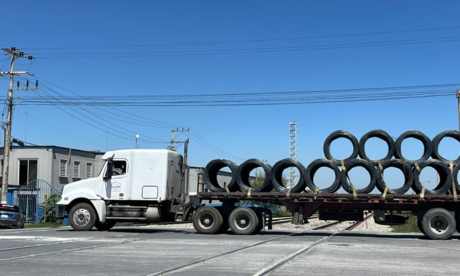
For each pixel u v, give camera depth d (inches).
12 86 1275.8
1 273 352.8
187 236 690.2
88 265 393.4
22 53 1294.3
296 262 415.8
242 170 732.0
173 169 762.2
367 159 684.1
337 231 908.0
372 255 476.7
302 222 701.3
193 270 369.1
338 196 682.2
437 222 667.4
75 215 755.4
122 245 550.6
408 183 670.5
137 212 740.7
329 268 385.1
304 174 697.6
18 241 595.2
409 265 409.1
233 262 412.8
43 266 387.2
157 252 482.9
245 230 713.6
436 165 671.1
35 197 1459.2
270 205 800.3
